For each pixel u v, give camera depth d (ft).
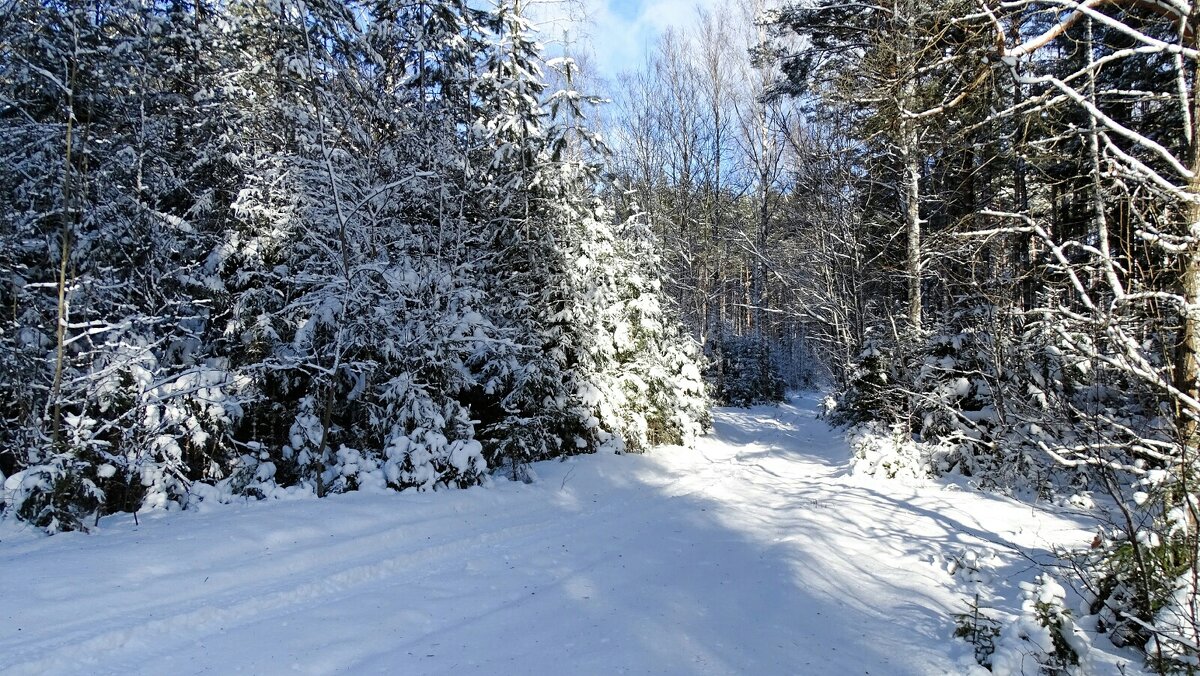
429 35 36.86
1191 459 13.43
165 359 28.73
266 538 19.13
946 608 15.99
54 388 21.83
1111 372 17.74
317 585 16.63
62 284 22.31
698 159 95.25
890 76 31.50
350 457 26.89
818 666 12.67
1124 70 27.86
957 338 34.91
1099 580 14.92
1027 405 21.98
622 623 14.70
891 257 56.90
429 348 30.01
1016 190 40.65
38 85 25.43
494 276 40.73
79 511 20.04
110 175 26.18
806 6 46.96
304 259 29.63
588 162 45.11
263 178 28.40
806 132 79.66
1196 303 14.98
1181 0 15.71
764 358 104.06
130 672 11.99
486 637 13.97
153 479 22.72
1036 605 13.05
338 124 31.07
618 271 46.24
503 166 40.52
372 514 22.38
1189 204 15.31
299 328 27.89
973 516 24.66
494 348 31.65
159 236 26.78
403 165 31.65
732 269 103.60
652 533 23.52
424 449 27.02
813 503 27.55
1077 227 28.73
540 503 27.61
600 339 43.09
